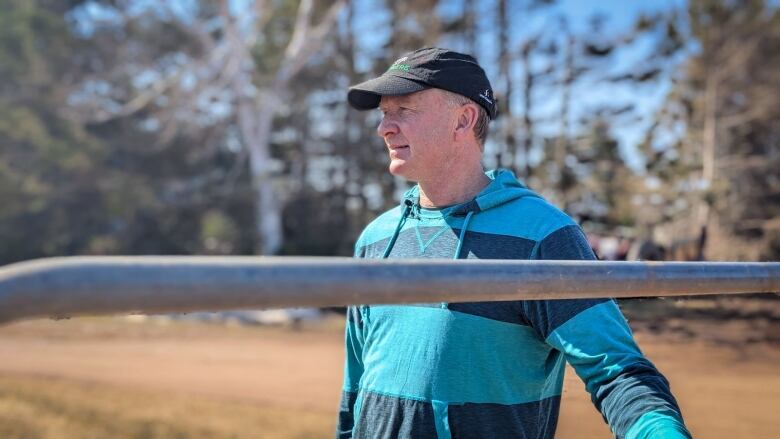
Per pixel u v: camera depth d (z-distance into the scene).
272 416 7.41
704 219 20.34
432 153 1.80
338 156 26.83
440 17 22.69
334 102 27.06
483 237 1.66
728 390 6.23
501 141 22.56
